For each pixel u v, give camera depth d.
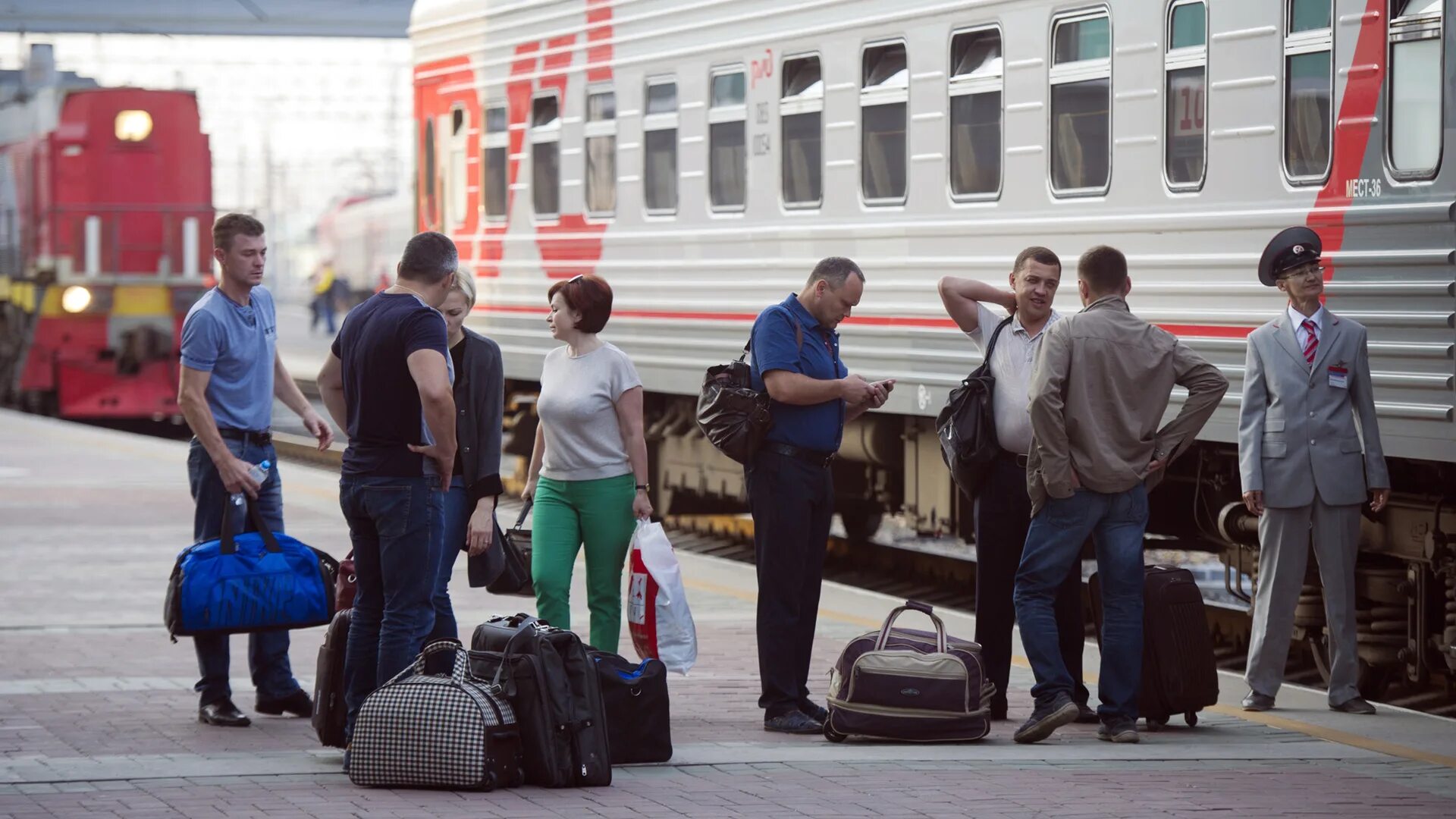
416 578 18.50
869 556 37.62
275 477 21.44
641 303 37.09
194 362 20.58
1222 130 25.05
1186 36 25.62
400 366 18.30
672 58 35.84
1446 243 22.17
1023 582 20.47
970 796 17.48
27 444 58.62
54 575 32.41
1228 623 29.25
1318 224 23.77
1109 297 20.41
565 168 39.38
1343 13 23.36
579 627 27.47
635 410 21.42
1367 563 25.75
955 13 29.39
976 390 21.31
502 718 17.53
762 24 33.44
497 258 42.06
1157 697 20.86
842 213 31.86
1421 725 21.45
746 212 34.06
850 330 31.86
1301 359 22.34
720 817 16.58
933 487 32.97
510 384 45.25
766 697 20.89
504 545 20.64
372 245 151.75
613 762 18.72
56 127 69.50
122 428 77.56
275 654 21.33
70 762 18.67
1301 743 20.41
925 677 19.86
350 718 18.78
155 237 69.31
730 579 31.94
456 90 43.72
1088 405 20.00
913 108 30.30
